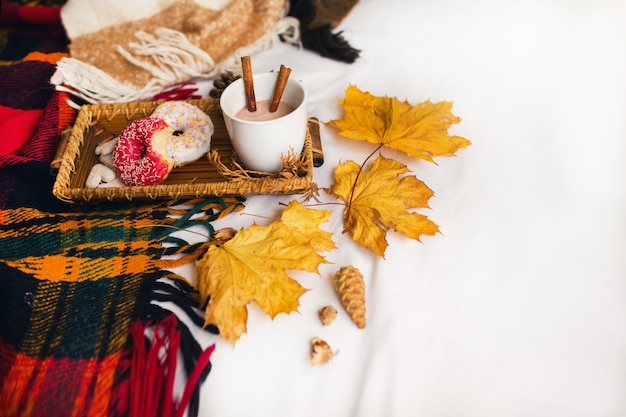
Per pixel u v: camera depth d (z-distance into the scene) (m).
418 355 0.53
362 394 0.52
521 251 0.60
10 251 0.61
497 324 0.55
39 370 0.52
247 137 0.62
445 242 0.61
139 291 0.57
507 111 0.76
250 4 0.91
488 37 0.88
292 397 0.52
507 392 0.51
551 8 0.91
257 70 0.86
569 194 0.65
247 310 0.56
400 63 0.85
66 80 0.80
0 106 0.81
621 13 0.89
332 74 0.84
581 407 0.50
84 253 0.61
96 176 0.66
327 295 0.57
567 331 0.54
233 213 0.65
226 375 0.53
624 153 0.69
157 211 0.65
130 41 0.87
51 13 0.94
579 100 0.76
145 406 0.50
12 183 0.69
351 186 0.65
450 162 0.70
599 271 0.58
